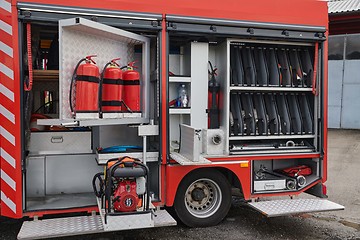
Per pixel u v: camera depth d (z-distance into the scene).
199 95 4.30
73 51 3.48
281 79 4.57
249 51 4.59
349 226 4.50
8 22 3.32
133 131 4.37
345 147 10.05
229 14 4.11
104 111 3.69
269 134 4.53
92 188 4.21
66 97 3.42
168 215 3.85
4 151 3.38
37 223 3.51
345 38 13.13
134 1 3.76
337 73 13.29
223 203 4.33
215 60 4.64
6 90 3.35
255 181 4.36
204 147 4.23
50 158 4.07
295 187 4.49
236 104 4.51
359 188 6.36
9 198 3.41
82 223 3.54
